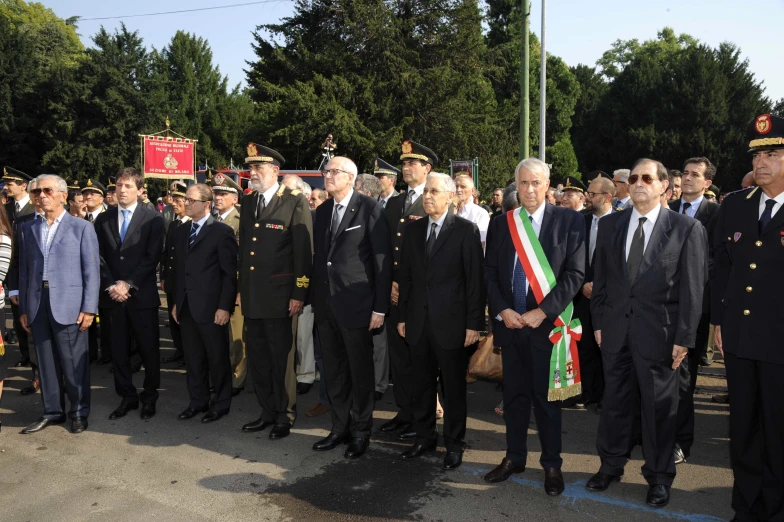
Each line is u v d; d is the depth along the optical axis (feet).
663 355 10.89
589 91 139.54
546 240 11.62
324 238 13.57
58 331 14.89
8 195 23.13
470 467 12.78
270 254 14.17
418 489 11.71
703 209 15.62
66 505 11.16
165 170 58.70
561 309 11.25
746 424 10.18
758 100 100.58
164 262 20.85
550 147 110.93
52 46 141.90
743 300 10.19
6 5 152.35
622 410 11.62
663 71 107.86
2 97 111.04
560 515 10.66
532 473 12.50
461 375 12.64
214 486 11.88
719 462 13.00
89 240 15.12
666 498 10.98
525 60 38.86
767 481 10.08
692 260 10.76
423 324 12.55
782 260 9.83
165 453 13.62
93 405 17.19
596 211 16.20
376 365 17.69
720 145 99.19
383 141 74.38
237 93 162.09
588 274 16.39
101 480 12.22
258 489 11.73
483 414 16.42
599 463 13.01
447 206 12.50
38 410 16.89
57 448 13.98
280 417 14.69
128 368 16.31
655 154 102.58
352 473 12.46
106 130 107.55
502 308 11.71
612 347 11.40
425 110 80.18
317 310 13.70
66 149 104.99
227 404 16.15
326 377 13.87
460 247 12.30
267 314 14.15
